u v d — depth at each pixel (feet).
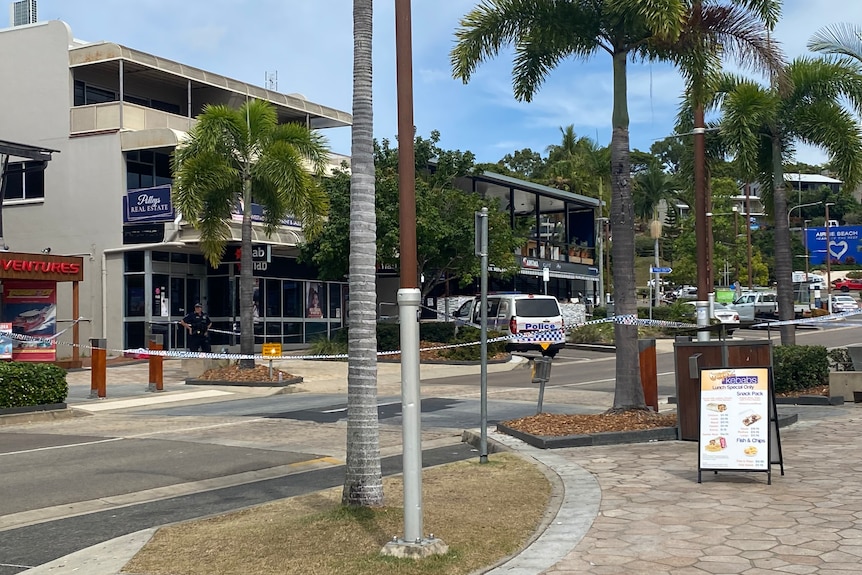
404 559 19.61
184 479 33.35
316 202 72.64
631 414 39.93
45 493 30.91
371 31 24.02
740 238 216.74
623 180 40.70
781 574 18.45
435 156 100.78
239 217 92.32
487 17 43.68
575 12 43.06
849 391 48.85
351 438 24.22
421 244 92.43
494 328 91.91
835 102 60.49
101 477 33.78
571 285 160.86
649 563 19.63
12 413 50.08
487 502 25.96
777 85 46.57
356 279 23.72
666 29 38.14
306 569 19.31
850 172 59.98
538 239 141.18
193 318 91.97
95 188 96.17
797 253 252.62
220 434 45.29
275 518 24.35
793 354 51.29
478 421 47.85
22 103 100.22
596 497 26.48
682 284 224.12
